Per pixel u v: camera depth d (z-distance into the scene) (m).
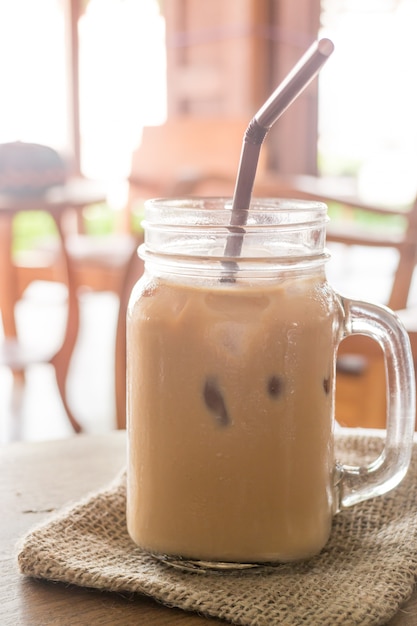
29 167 1.43
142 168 1.87
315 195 1.29
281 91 0.39
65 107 2.78
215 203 0.46
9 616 0.39
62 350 1.52
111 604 0.40
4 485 0.51
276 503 0.41
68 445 0.57
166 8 2.71
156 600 0.40
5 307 1.70
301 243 0.42
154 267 0.42
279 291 0.41
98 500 0.46
